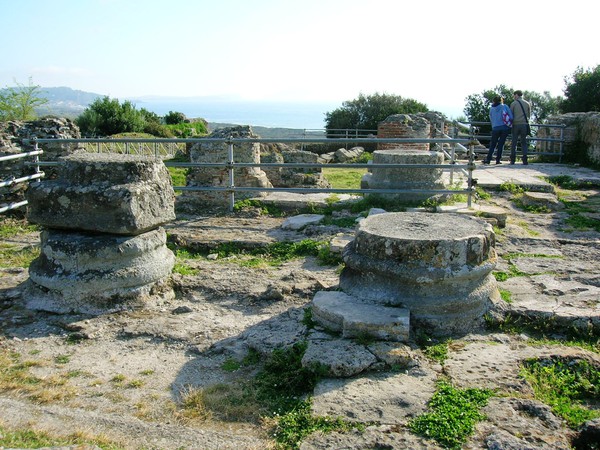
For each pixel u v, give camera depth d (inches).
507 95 880.9
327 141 305.0
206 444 122.7
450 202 316.8
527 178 395.2
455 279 170.7
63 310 192.4
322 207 319.3
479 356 155.5
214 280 217.3
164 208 209.9
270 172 426.3
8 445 116.6
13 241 283.6
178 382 152.3
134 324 184.7
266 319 184.5
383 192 308.8
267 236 276.8
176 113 1280.8
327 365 146.4
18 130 351.3
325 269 233.5
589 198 357.7
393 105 986.7
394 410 131.5
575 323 172.6
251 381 151.2
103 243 193.8
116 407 140.3
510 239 263.6
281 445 122.6
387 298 172.9
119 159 206.7
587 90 772.0
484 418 126.7
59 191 197.3
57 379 152.3
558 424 125.3
